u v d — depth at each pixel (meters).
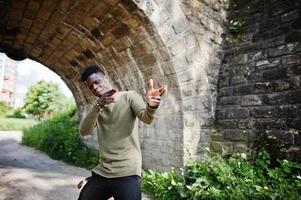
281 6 5.02
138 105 2.12
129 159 2.10
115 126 2.16
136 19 4.82
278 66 4.75
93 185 2.15
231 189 3.97
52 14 5.77
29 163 8.50
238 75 5.34
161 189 4.67
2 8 5.66
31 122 26.33
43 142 12.03
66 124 12.68
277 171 4.05
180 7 5.10
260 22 5.31
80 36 6.32
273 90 4.70
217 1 5.82
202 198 4.16
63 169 7.59
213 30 5.64
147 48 5.25
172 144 5.21
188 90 5.16
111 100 2.09
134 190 2.01
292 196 3.55
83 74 2.21
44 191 4.99
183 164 4.91
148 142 5.93
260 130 4.69
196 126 5.18
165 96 5.45
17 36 7.40
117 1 4.58
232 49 5.64
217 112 5.47
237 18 5.77
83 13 5.35
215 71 5.62
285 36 4.80
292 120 4.32
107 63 6.68
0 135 18.09
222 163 4.59
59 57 8.22
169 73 5.18
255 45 5.25
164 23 4.84
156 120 5.70
